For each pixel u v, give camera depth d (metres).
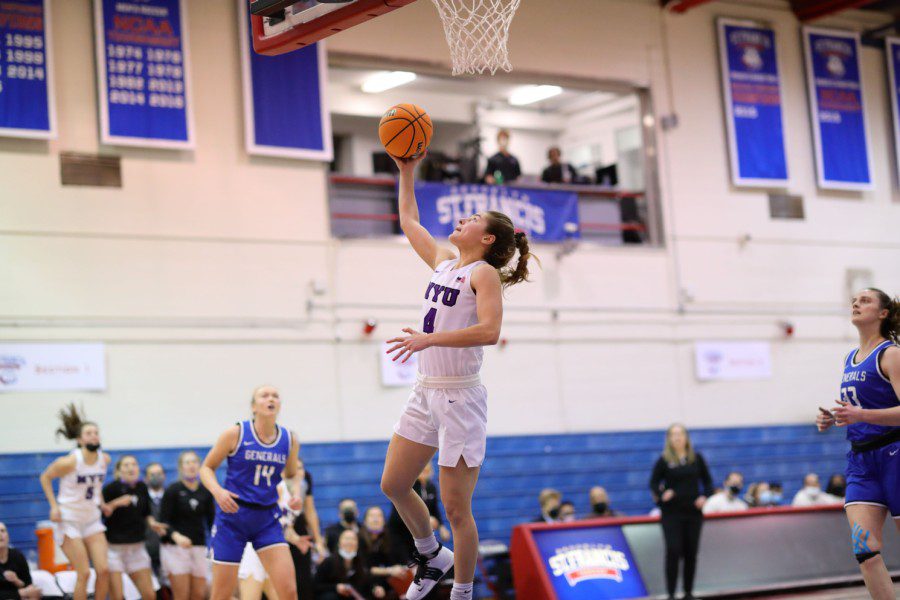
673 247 19.34
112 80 15.26
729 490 15.32
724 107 20.17
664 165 19.47
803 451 19.67
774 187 20.44
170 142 15.51
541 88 23.31
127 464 12.19
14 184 14.66
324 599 12.59
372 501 16.17
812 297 20.42
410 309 17.08
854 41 21.42
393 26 17.41
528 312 17.95
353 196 17.20
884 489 6.91
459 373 5.68
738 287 19.78
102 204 15.15
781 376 19.88
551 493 15.35
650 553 13.84
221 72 16.19
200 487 12.45
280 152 16.31
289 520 11.16
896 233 21.47
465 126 23.86
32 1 14.81
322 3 7.78
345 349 16.52
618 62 19.28
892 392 6.93
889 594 6.76
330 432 16.19
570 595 13.02
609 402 18.33
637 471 18.20
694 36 20.11
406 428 5.79
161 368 15.20
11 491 13.99
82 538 11.66
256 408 8.73
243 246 16.02
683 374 19.03
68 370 14.59
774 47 20.67
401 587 12.75
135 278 15.22
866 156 21.16
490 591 14.88
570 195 18.72
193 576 12.22
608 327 18.53
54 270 14.73
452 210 17.62
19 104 14.59
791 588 14.15
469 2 10.09
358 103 22.42
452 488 5.66
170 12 15.71
